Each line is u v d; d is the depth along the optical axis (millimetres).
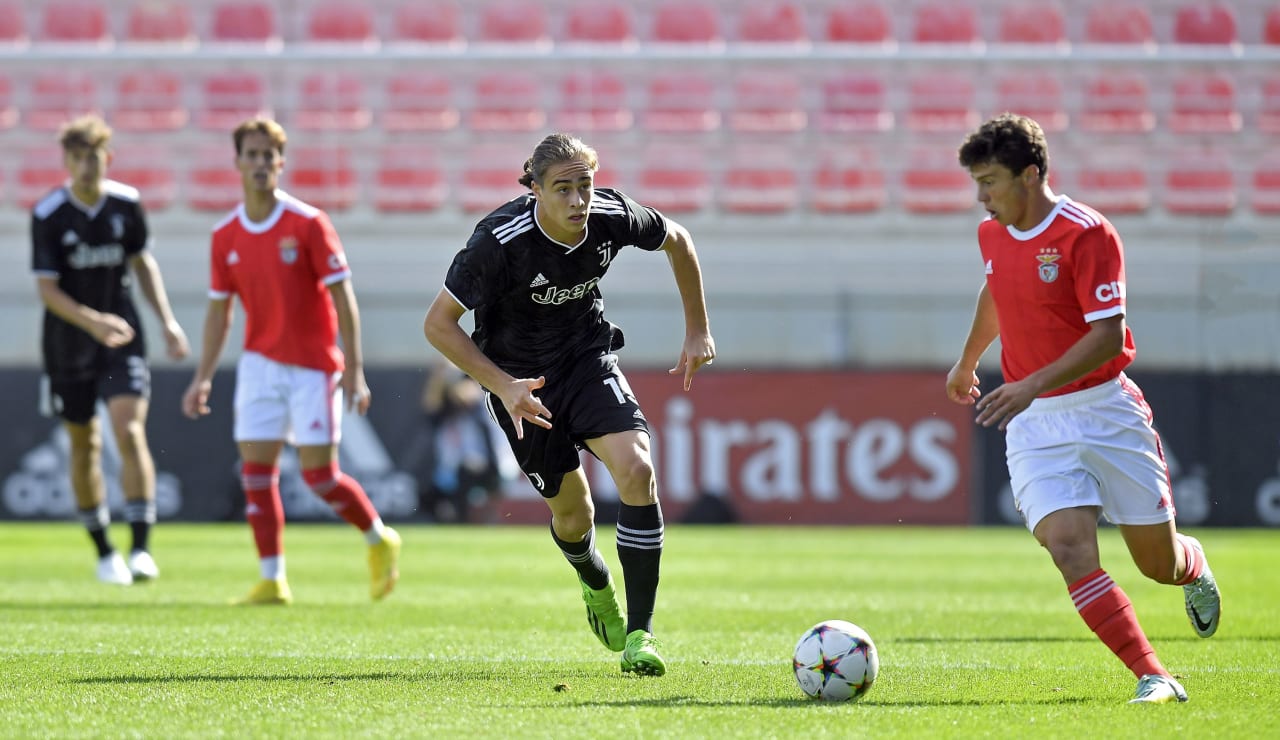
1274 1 72688
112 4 72375
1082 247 15797
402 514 51188
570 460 18000
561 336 17812
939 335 55438
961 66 69562
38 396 50969
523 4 73062
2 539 44469
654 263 61250
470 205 67625
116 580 30953
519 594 29062
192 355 53844
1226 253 57938
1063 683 17000
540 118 70125
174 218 65312
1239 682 17078
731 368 53062
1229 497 52875
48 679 16891
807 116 70500
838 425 52812
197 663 18453
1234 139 69250
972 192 68125
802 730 13523
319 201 67250
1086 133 69125
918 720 14109
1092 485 16141
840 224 65438
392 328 54719
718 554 40469
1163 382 53125
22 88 69500
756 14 73188
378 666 18281
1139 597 29250
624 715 14305
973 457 52844
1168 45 72625
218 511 51000
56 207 29891
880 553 41156
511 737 13141
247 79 69688
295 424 26859
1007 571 35375
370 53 68250
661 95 70562
